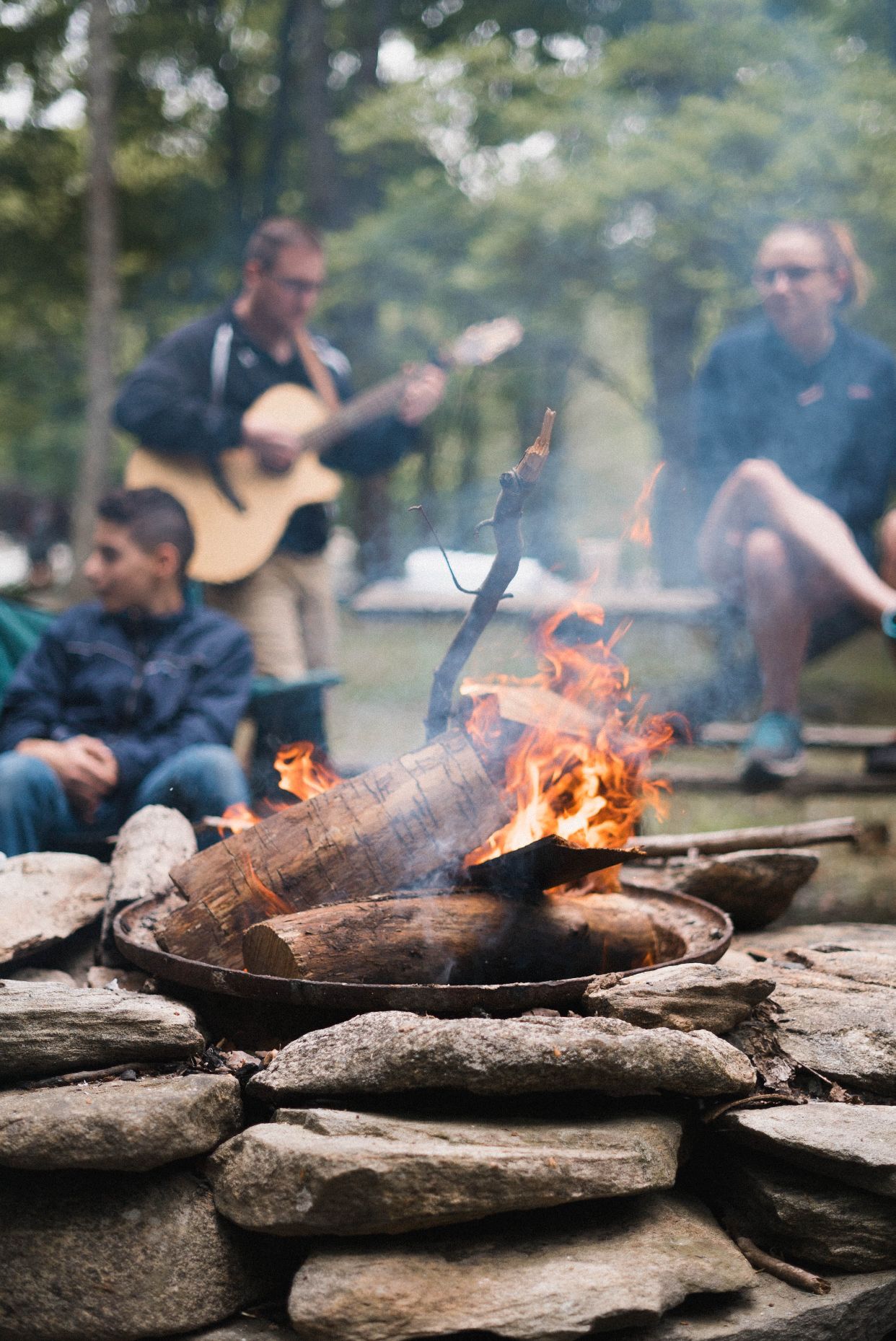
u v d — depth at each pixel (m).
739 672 4.19
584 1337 1.43
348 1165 1.38
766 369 4.13
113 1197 1.51
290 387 4.12
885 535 3.74
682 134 9.35
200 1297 1.47
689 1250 1.53
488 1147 1.45
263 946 1.76
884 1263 1.58
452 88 11.29
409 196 11.34
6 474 19.17
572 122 10.34
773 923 2.92
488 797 1.91
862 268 4.07
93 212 9.35
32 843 2.58
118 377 15.38
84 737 2.69
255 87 15.30
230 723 2.87
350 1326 1.36
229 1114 1.56
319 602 4.07
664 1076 1.53
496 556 1.77
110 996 1.70
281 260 3.90
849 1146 1.53
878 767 3.83
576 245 10.34
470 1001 1.63
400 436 4.34
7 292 14.89
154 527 2.92
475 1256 1.46
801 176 9.32
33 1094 1.55
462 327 11.77
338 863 1.88
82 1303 1.47
